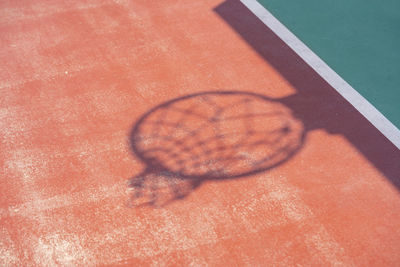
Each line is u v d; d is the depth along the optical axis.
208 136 7.25
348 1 10.54
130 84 8.21
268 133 7.29
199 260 5.66
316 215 6.17
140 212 6.20
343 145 7.12
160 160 6.88
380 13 10.22
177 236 5.93
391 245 5.84
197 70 8.50
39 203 6.32
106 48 9.02
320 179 6.62
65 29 9.52
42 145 7.14
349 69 8.70
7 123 7.50
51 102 7.87
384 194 6.44
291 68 8.59
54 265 5.61
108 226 6.04
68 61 8.73
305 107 7.78
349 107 7.81
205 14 9.89
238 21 9.73
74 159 6.92
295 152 7.00
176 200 6.34
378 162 6.88
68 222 6.09
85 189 6.50
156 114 7.63
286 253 5.75
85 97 7.96
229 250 5.77
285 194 6.42
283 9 10.20
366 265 5.63
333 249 5.80
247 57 8.81
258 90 8.09
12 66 8.62
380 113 7.74
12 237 5.91
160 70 8.50
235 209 6.23
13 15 9.93
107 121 7.52
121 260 5.66
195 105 7.79
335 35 9.55
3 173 6.71
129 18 9.79
